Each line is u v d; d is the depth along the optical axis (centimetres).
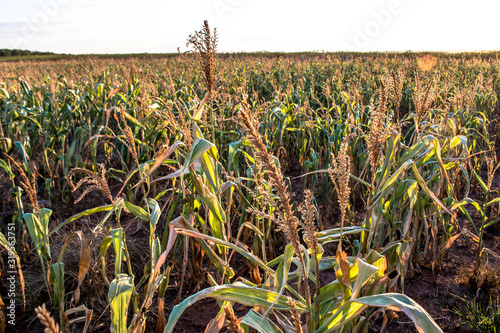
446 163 343
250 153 465
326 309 199
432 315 313
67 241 248
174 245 353
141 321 224
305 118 731
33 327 303
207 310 332
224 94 620
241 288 172
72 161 675
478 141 738
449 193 367
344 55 3688
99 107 810
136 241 429
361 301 151
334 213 516
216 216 264
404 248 261
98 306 321
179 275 368
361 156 506
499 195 566
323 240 237
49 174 592
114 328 198
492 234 453
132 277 231
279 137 634
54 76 1435
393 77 301
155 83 1016
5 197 525
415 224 348
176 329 305
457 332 291
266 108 610
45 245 262
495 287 336
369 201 238
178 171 287
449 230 378
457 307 321
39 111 747
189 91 838
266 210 322
